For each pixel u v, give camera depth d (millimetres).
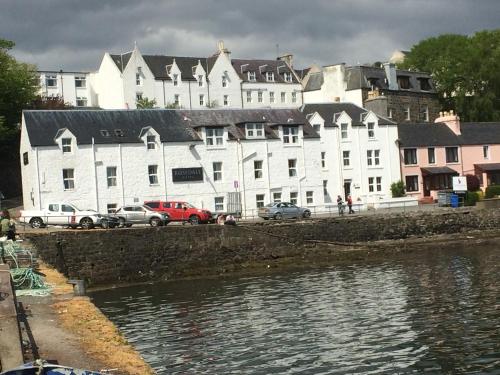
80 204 54312
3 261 27281
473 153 80312
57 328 16109
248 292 36656
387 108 88250
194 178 58812
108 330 16000
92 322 16781
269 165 62375
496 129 84000
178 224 51531
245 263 47344
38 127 54531
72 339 15094
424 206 67125
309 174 64312
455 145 79125
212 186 59625
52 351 14094
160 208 51344
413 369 20844
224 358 22844
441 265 43469
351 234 53094
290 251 49281
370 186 72438
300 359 22359
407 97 91500
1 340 12625
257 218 59500
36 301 19672
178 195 58094
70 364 13164
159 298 36312
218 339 25594
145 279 43500
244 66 97938
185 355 23453
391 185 73125
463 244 55438
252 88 97375
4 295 14164
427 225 57344
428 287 34750
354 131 71562
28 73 77562
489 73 97312
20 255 30016
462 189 68688
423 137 77875
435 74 101125
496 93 98250
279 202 58562
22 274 23016
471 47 101938
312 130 65688
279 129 63125
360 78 88812
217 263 46188
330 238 51844
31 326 16312
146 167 56938
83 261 41781
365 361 21844
